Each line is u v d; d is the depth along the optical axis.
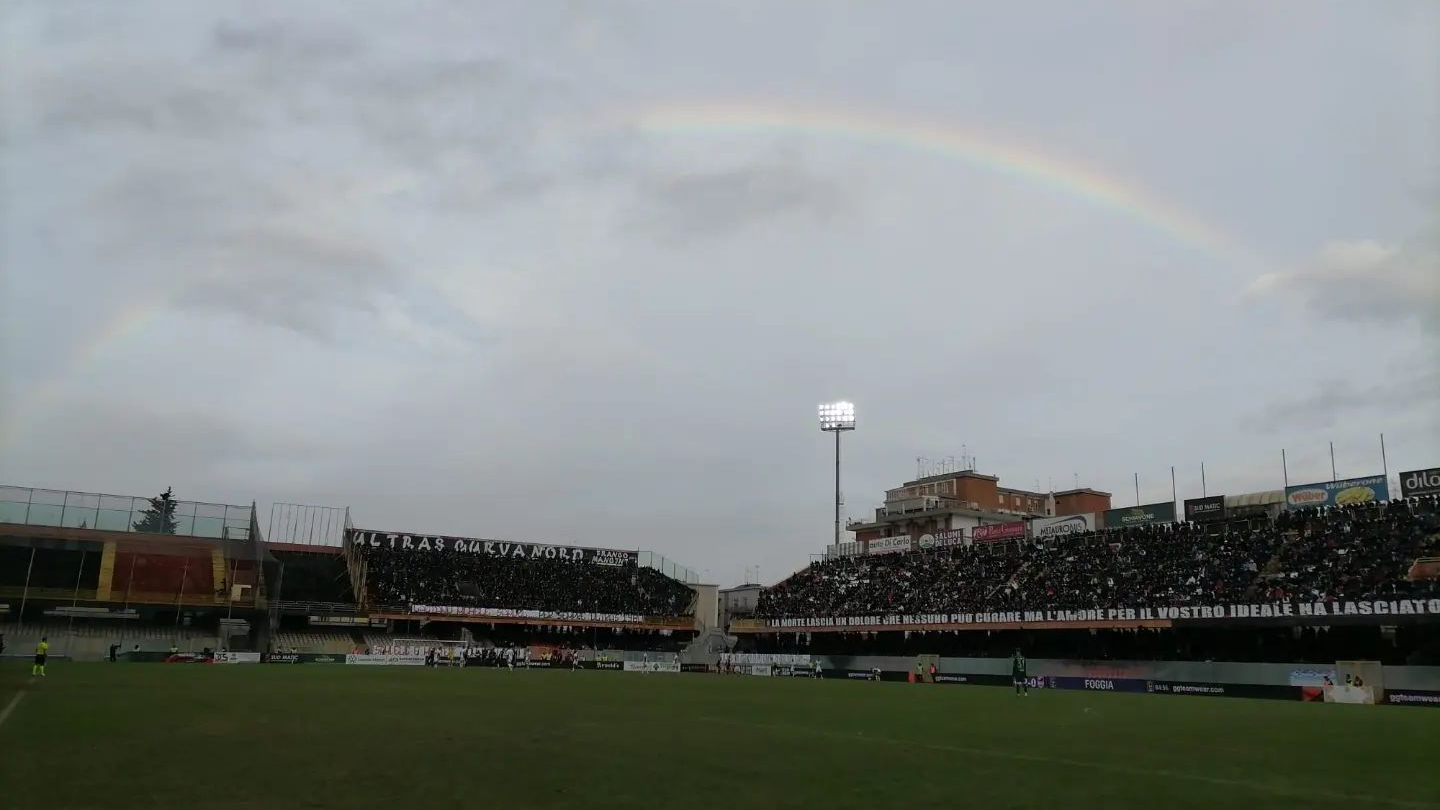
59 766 17.91
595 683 60.94
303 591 106.44
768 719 33.44
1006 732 29.14
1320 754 23.45
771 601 109.06
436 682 55.59
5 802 14.17
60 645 82.75
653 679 72.38
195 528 103.06
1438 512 66.94
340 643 97.44
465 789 16.16
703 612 134.75
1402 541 64.62
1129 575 77.88
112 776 16.81
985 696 53.06
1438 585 58.12
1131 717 36.78
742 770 19.31
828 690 58.25
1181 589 70.50
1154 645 74.75
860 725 31.36
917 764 20.69
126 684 45.25
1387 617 56.25
